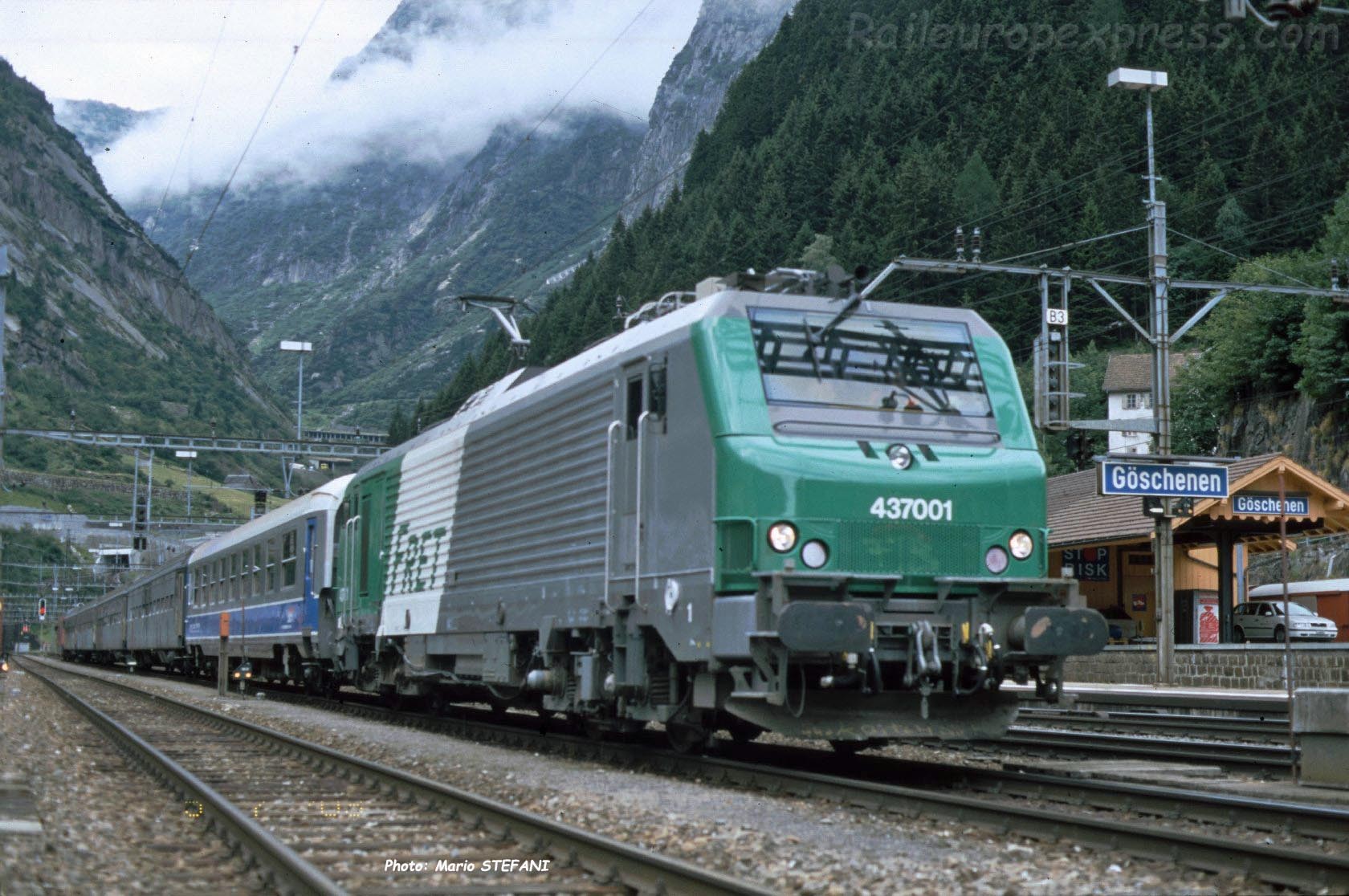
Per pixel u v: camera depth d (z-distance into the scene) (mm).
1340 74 105125
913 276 98062
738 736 14492
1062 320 24859
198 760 13969
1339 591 42312
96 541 98500
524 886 7168
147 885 7391
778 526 10734
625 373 12758
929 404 11680
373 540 20578
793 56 169250
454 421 17828
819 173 123562
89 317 187250
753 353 11375
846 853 8016
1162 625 25172
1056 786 10555
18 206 198875
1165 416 25297
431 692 20234
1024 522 11523
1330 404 58438
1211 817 9320
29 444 146250
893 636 10922
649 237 134875
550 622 13883
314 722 19750
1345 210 64500
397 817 9609
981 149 118438
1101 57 121250
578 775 12164
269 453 48562
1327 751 11094
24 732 16500
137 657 51031
